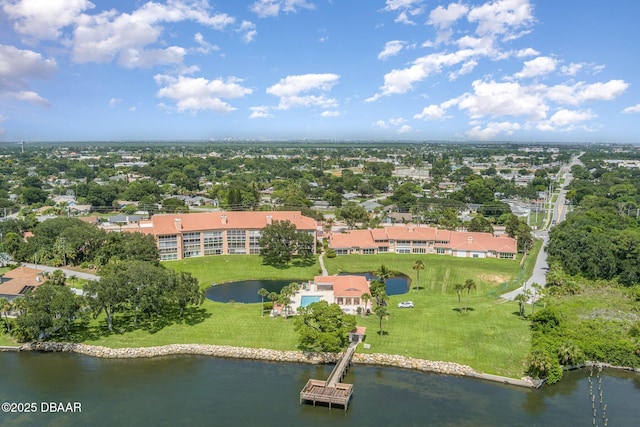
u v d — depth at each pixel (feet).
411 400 264.72
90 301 334.44
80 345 325.42
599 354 305.53
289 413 252.21
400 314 377.91
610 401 265.54
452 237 574.56
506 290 438.40
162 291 364.99
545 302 392.27
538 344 309.63
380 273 436.76
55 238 520.42
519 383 280.31
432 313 377.50
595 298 409.49
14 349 322.55
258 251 565.94
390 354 312.29
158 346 324.39
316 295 420.36
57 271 422.82
